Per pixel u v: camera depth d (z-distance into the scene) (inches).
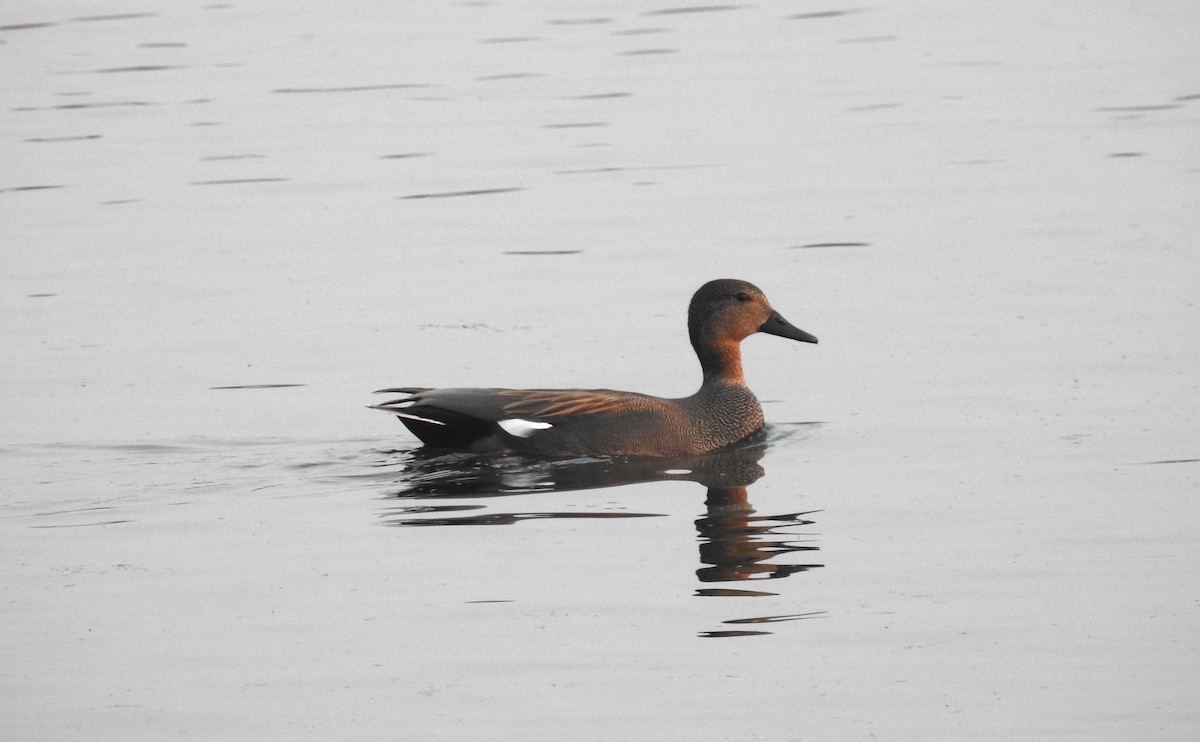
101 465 581.0
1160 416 594.2
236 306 784.3
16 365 701.3
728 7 1480.1
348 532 506.3
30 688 397.4
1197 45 1270.9
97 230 918.4
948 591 447.5
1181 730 368.8
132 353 716.0
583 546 489.4
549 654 412.8
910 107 1136.2
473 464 584.7
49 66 1321.4
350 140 1104.2
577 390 607.8
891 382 656.4
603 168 1019.9
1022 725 373.1
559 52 1330.0
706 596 447.2
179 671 405.4
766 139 1072.2
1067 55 1262.3
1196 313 713.6
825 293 778.8
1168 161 979.3
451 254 862.5
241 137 1117.1
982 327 714.2
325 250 876.6
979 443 578.9
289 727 376.2
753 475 564.1
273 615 439.2
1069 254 814.5
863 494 534.0
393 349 716.7
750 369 690.2
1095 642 413.4
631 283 804.6
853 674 399.2
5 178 1032.2
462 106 1181.7
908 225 880.9
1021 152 1016.2
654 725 374.9
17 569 478.0
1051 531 490.0
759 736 369.4
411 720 378.9
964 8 1441.9
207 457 589.9
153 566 478.3
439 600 447.5
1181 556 466.0
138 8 1520.7
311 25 1449.3
